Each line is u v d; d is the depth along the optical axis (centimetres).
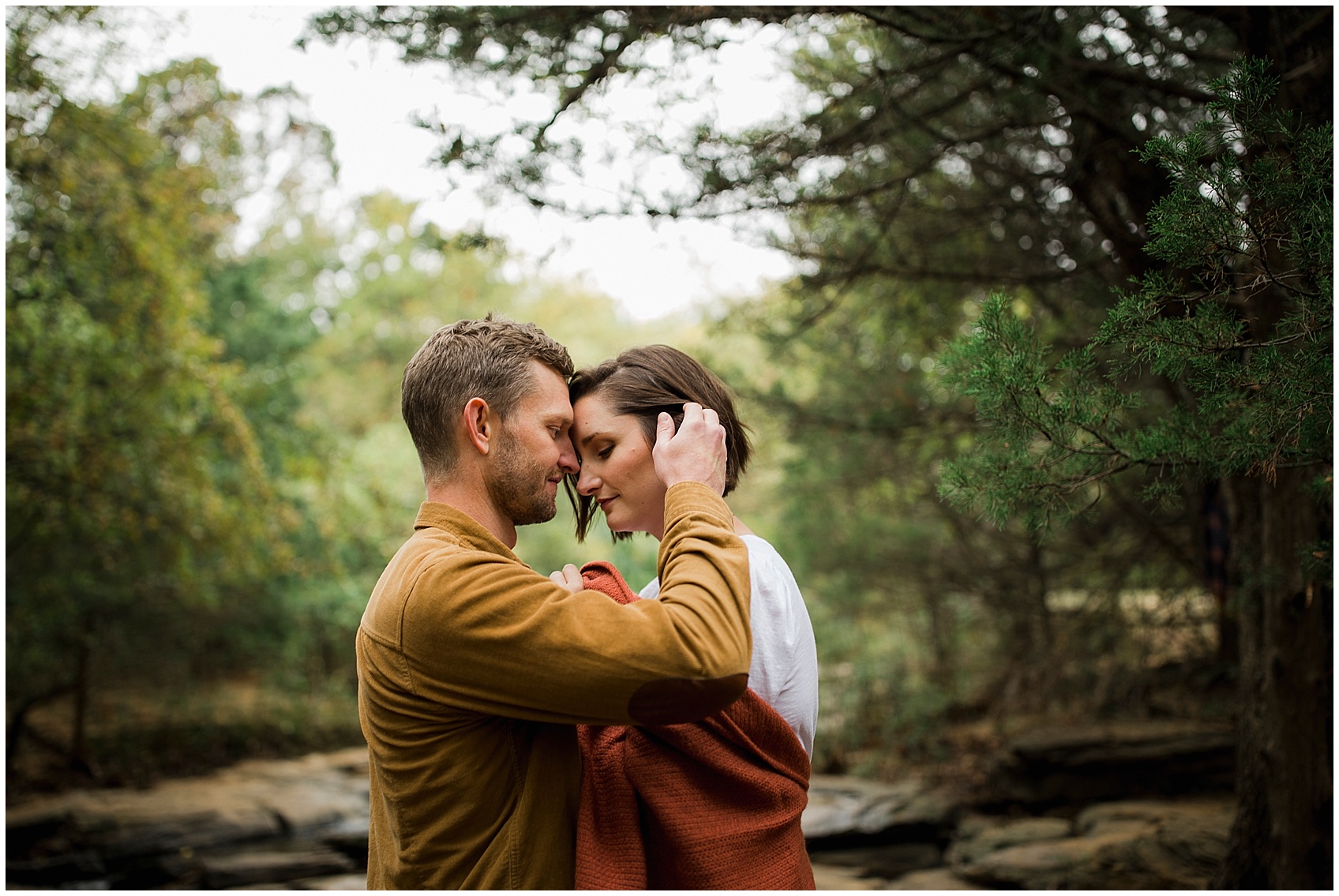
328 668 1244
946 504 734
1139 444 202
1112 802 580
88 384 689
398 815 135
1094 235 450
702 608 124
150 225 659
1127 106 358
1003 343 200
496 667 125
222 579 948
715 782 135
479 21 327
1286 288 175
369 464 1267
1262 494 328
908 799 627
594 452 156
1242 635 354
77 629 840
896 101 354
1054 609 753
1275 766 331
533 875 129
